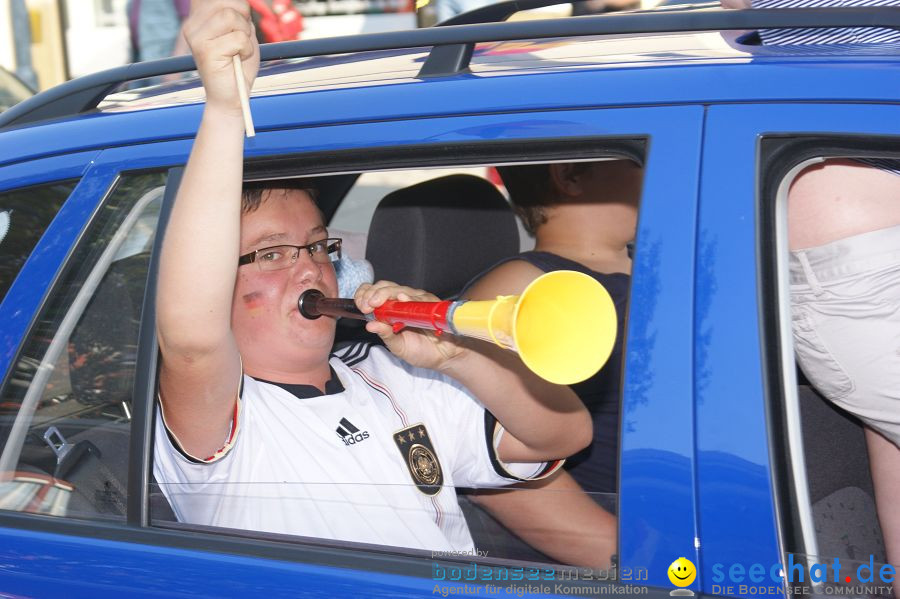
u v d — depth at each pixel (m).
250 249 1.91
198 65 1.47
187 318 1.57
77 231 1.71
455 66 1.65
